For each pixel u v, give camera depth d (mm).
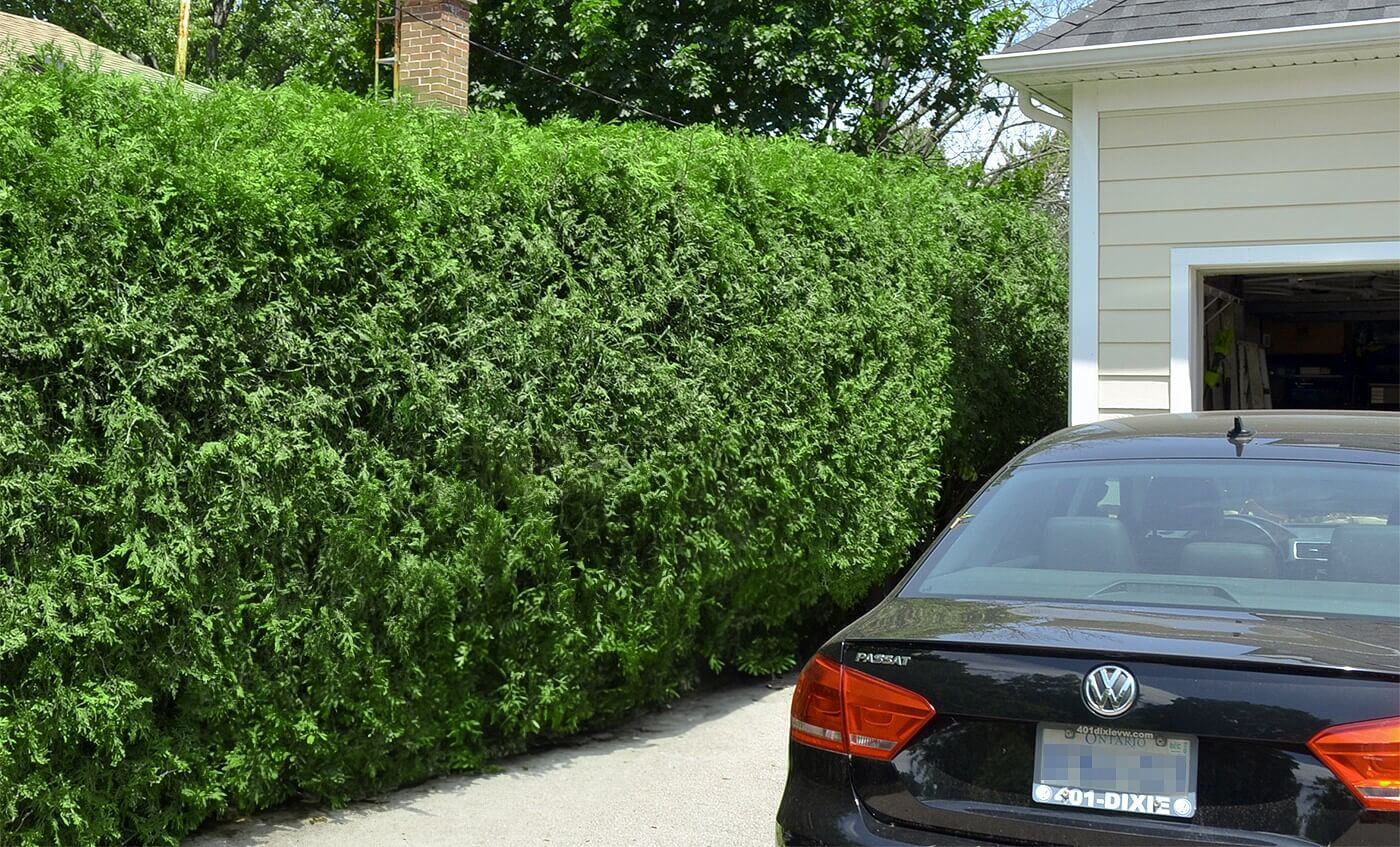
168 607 4551
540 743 6586
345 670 5152
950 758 3094
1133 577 3459
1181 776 2861
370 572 5148
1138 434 4141
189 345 4516
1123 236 8820
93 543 4344
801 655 8703
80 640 4301
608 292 6234
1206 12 8461
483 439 5543
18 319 4133
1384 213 8219
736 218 7215
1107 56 8383
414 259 5340
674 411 6477
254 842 5008
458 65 15445
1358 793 2711
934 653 3156
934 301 9664
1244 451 3830
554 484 5906
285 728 5031
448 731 5750
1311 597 3230
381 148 5281
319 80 26969
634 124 7004
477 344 5570
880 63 24703
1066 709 2963
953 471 11078
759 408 7180
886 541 8648
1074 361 8930
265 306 4805
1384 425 4012
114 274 4371
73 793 4371
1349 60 8172
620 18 22328
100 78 4648
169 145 4648
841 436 7949
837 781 3244
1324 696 2779
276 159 4922
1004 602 3449
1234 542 3480
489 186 5711
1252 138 8523
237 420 4695
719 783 5891
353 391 5164
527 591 5906
